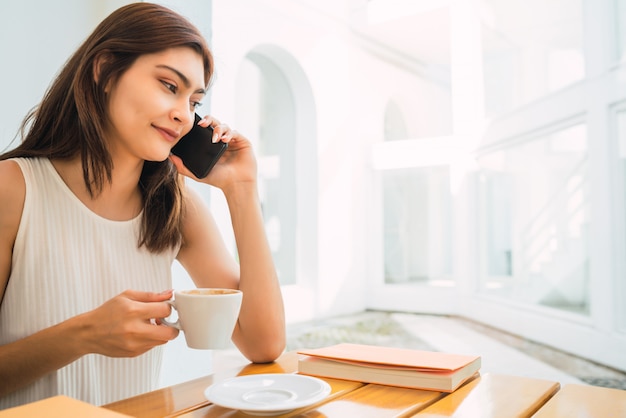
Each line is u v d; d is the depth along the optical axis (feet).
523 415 1.69
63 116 2.44
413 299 19.25
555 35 13.51
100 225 2.54
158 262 2.79
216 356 11.78
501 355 11.92
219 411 1.77
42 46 4.92
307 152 17.92
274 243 20.25
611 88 10.91
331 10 18.51
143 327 1.80
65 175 2.49
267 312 2.59
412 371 2.00
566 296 12.94
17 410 1.30
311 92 17.62
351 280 19.13
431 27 19.57
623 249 10.94
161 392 2.01
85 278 2.48
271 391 1.85
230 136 2.74
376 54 21.11
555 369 10.53
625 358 10.40
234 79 14.35
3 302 2.35
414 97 22.89
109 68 2.23
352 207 19.34
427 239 19.35
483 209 17.17
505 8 15.37
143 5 2.28
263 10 15.52
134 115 2.24
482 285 17.39
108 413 1.29
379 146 19.77
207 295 1.86
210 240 2.96
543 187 13.83
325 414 1.69
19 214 2.32
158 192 2.75
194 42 2.28
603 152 11.18
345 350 2.35
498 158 16.08
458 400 1.84
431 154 18.51
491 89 16.92
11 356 1.91
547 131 13.42
